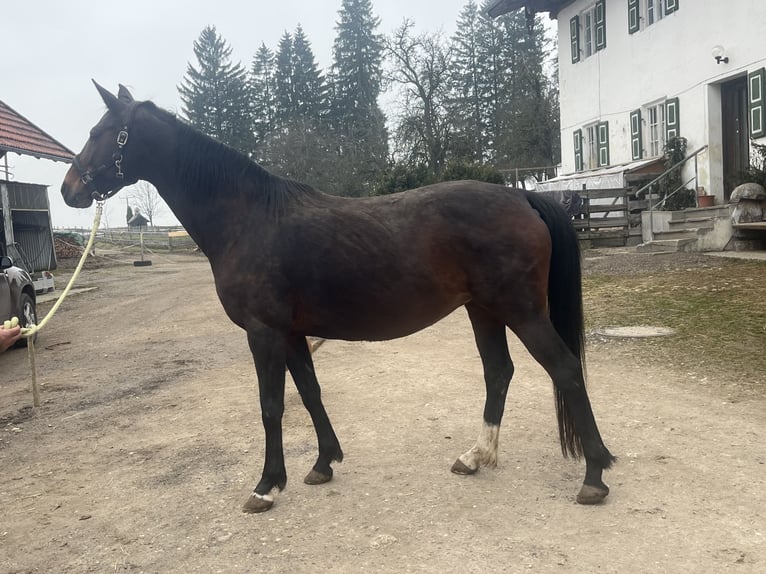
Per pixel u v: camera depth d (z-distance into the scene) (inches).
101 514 142.6
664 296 358.3
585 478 135.0
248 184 144.9
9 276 363.6
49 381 284.2
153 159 154.2
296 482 153.9
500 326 153.5
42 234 741.9
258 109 2262.6
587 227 636.7
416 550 118.0
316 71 2260.1
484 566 111.0
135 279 852.0
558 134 1546.5
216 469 165.8
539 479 147.9
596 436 133.6
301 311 141.6
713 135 594.2
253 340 139.7
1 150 608.7
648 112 697.0
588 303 366.9
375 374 259.1
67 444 195.8
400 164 845.2
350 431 189.9
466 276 137.0
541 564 110.7
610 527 122.6
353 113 2158.0
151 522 136.9
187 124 154.7
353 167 1443.2
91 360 329.1
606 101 766.5
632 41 704.4
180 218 153.3
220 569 115.7
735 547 112.7
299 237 136.9
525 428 184.2
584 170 833.5
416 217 136.8
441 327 362.0
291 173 1568.7
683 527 120.9
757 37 528.7
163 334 397.1
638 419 185.2
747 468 146.5
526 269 133.6
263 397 140.5
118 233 2209.6
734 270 407.5
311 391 154.1
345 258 135.3
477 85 2041.1
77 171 158.7
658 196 638.5
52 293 673.6
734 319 292.8
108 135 155.4
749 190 501.0
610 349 270.7
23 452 190.7
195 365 303.4
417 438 180.9
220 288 143.9
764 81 521.7
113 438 198.8
